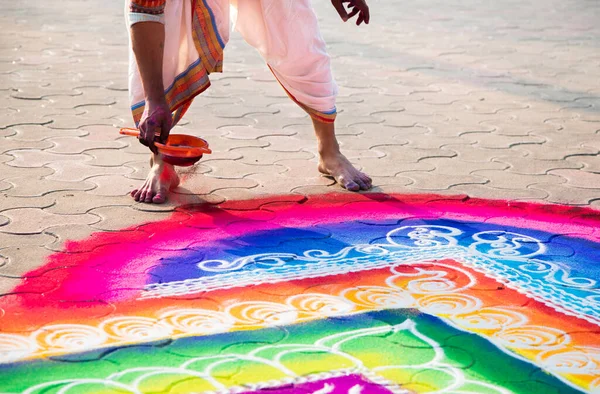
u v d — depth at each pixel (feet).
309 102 12.48
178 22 11.13
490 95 19.77
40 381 7.40
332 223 11.37
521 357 8.02
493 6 37.58
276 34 11.97
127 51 24.17
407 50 25.84
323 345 8.14
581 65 23.85
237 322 8.55
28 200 11.75
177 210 11.62
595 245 10.84
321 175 13.37
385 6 36.70
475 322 8.69
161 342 8.11
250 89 19.85
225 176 13.16
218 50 11.60
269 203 12.04
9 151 14.07
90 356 7.82
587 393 7.44
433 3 38.14
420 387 7.47
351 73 22.11
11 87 18.97
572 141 15.85
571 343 8.30
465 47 26.58
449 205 12.19
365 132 16.21
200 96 18.95
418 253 10.44
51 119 16.30
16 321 8.40
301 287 9.39
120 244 10.40
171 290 9.23
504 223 11.54
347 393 7.33
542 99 19.43
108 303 8.87
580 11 36.42
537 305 9.10
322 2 37.52
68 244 10.33
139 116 11.32
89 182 12.62
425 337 8.35
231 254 10.25
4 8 32.55
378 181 13.17
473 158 14.61
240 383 7.45
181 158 10.86
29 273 9.49
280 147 14.94
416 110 18.15
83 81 19.93
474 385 7.52
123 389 7.31
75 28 28.09
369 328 8.51
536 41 28.02
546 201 12.46
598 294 9.40
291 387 7.41
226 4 11.55
